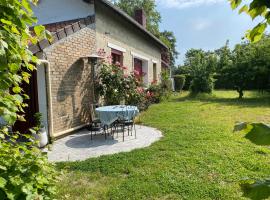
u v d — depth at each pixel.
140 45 13.95
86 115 8.31
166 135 6.86
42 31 1.82
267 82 15.33
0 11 1.56
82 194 3.66
